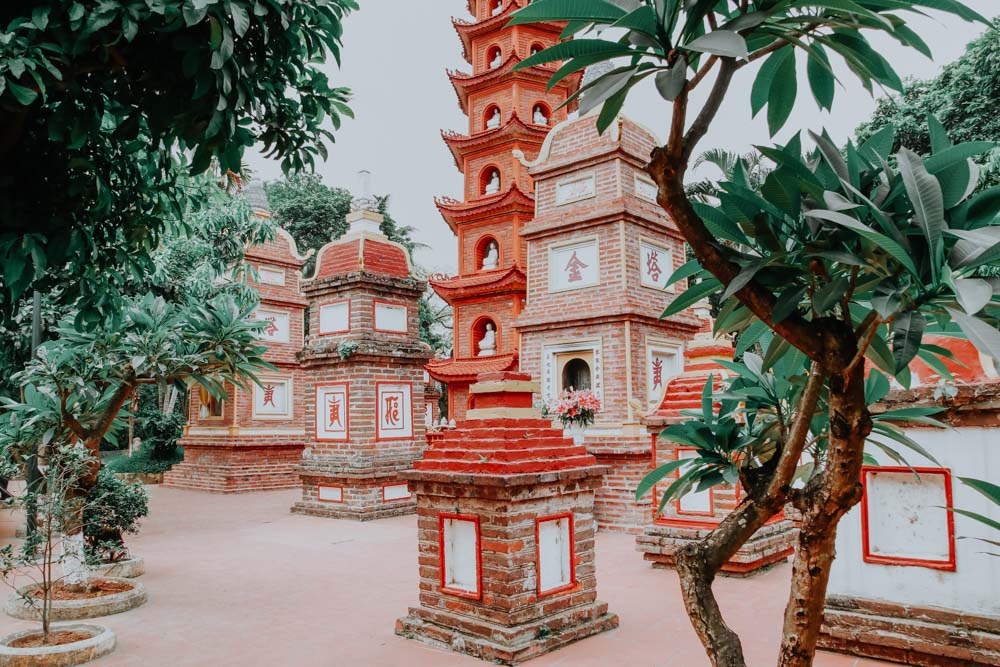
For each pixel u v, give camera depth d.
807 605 2.07
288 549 10.54
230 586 8.15
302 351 15.12
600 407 12.65
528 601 5.63
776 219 2.03
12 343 11.37
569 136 13.94
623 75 1.88
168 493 19.38
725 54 1.56
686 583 2.27
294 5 3.79
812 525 2.06
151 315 7.80
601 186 13.30
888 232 1.69
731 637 2.18
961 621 4.91
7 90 3.12
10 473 7.67
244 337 7.94
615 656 5.44
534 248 14.14
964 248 1.63
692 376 9.24
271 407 20.97
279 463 20.56
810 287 1.97
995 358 1.40
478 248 24.14
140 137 5.09
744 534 2.27
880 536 5.33
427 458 6.32
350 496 13.99
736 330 2.44
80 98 3.63
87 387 7.25
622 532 11.62
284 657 5.64
